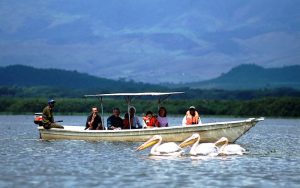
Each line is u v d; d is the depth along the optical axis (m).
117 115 71.12
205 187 37.69
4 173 42.62
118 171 43.78
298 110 191.88
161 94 68.81
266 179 40.66
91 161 49.75
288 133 97.56
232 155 53.94
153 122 69.56
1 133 91.62
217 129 65.25
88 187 37.41
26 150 59.19
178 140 65.88
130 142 67.25
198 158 51.62
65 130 71.44
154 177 41.09
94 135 69.44
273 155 54.81
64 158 51.94
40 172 43.25
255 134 94.12
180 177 41.16
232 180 40.19
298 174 42.75
